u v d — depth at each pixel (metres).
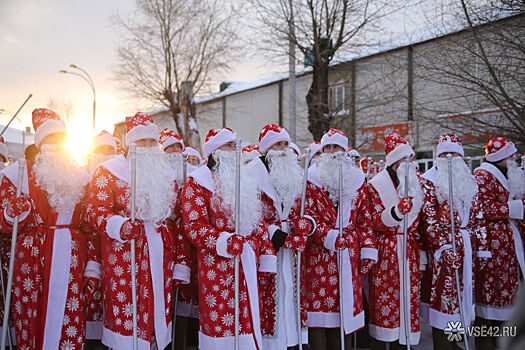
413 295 3.52
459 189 3.69
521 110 7.14
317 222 3.30
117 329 2.73
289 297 3.13
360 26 12.06
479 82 7.52
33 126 3.06
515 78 7.23
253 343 2.77
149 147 3.05
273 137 3.33
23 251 2.84
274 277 3.11
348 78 13.92
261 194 3.25
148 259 2.83
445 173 3.77
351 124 12.83
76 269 2.85
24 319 2.80
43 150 2.92
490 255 3.83
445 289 3.54
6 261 3.49
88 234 2.97
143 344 2.73
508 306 3.93
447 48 7.97
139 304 2.78
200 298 2.90
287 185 3.23
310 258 3.38
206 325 2.82
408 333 3.38
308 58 12.52
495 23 7.30
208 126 23.97
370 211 3.71
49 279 2.76
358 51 12.62
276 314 3.07
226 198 2.88
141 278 2.80
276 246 3.08
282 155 3.30
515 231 4.12
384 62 10.96
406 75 9.87
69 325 2.76
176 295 3.23
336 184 3.36
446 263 3.49
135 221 2.71
